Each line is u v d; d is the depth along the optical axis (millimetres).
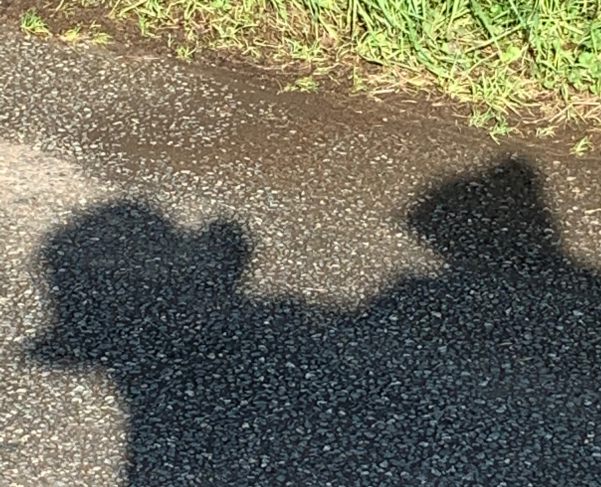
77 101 4492
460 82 4605
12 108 4438
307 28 4895
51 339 3473
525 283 3705
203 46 4824
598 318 3578
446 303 3623
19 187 4043
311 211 3977
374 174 4148
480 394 3320
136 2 5008
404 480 3074
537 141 4324
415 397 3307
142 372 3371
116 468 3094
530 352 3459
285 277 3709
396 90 4582
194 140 4297
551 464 3121
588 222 3945
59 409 3252
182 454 3135
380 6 4742
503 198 4047
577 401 3305
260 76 4660
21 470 3080
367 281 3699
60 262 3744
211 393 3311
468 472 3096
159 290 3656
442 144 4297
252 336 3496
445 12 4770
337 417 3242
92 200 4008
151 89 4566
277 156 4227
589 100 4523
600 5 4707
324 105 4500
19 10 4980
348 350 3453
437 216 3963
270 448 3154
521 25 4664
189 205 3996
